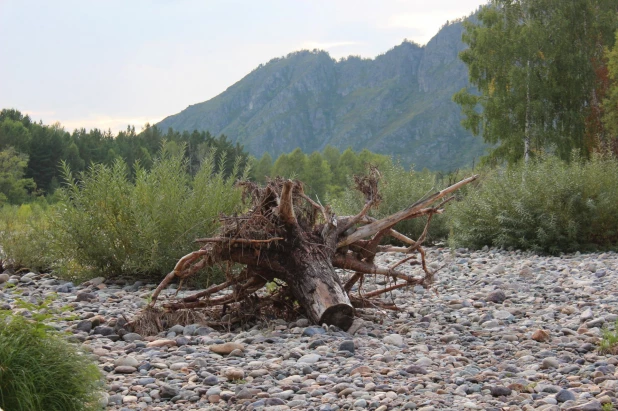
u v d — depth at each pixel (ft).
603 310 24.47
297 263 22.16
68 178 35.29
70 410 12.75
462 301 27.45
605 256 43.47
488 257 45.78
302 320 22.21
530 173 51.31
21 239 39.09
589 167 51.34
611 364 16.84
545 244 47.52
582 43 125.18
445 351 18.99
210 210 33.63
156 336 21.15
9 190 246.68
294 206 23.63
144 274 34.65
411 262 42.91
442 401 14.08
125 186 34.78
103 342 19.99
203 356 17.94
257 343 19.74
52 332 13.84
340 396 14.48
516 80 116.47
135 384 15.42
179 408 13.99
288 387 14.99
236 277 23.36
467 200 53.78
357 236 23.84
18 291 29.94
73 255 34.45
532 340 20.20
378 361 17.28
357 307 24.98
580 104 122.31
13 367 12.35
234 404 14.16
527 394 14.51
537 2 125.29
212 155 36.86
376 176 24.72
